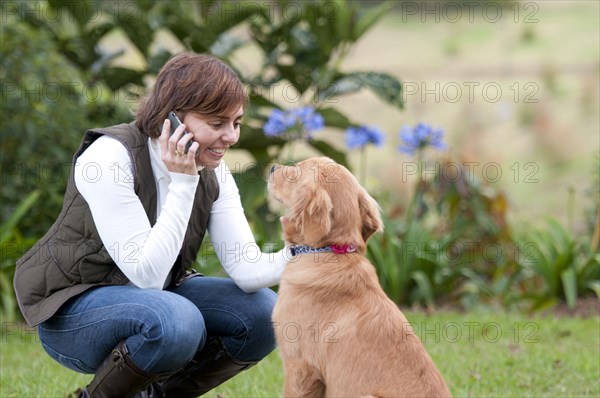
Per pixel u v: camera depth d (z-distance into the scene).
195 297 5.20
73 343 4.79
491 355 7.54
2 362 7.36
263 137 10.34
